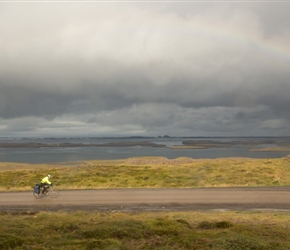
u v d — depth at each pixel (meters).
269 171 42.66
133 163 67.25
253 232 16.33
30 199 29.70
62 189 34.62
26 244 13.59
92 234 14.94
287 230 17.41
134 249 13.04
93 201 28.45
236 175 40.88
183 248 13.26
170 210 25.00
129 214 22.91
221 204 27.05
